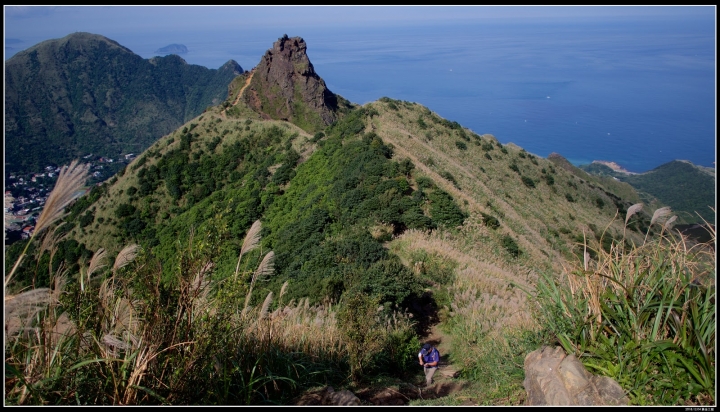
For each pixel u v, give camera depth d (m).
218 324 3.61
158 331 3.40
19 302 2.72
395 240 17.62
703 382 2.98
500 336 6.10
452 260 14.89
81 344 3.34
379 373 6.43
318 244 19.53
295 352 4.80
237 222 32.91
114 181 53.16
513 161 45.91
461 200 24.08
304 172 35.94
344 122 43.81
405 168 25.94
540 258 20.33
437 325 10.60
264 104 73.62
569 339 3.79
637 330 3.46
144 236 45.81
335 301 10.91
